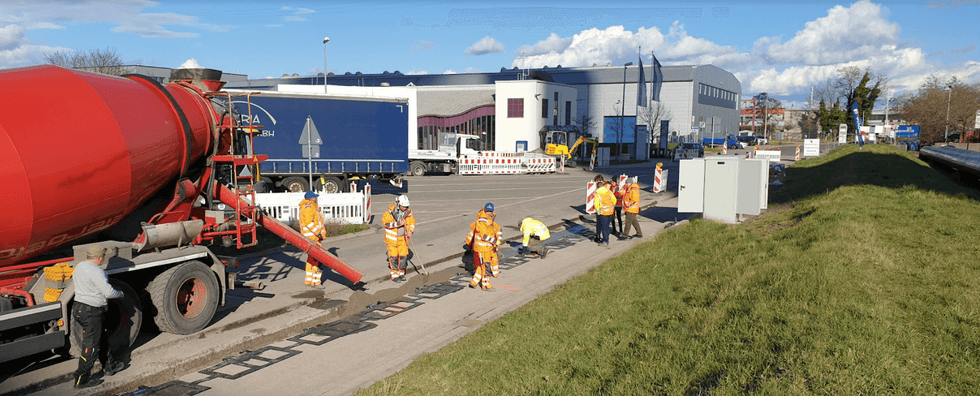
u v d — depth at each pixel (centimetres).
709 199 1473
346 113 2308
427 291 1001
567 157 4919
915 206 1285
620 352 651
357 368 655
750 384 499
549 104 5878
